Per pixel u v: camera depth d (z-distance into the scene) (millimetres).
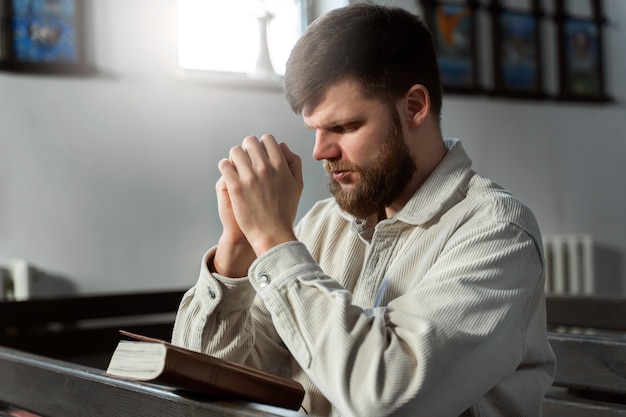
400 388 1042
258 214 1219
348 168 1264
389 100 1253
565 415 1723
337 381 1065
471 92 5250
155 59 4203
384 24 1263
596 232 5707
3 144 3840
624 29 5879
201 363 1061
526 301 1214
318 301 1135
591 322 2611
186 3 4422
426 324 1086
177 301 3188
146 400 1158
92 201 4039
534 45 5512
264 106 4527
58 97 3957
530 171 5477
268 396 1129
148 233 4184
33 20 3891
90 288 4027
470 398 1123
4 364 1554
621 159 5812
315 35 1252
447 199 1312
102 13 4062
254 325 1486
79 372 1324
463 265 1177
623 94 5859
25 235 3883
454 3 5223
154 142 4199
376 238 1354
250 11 4609
